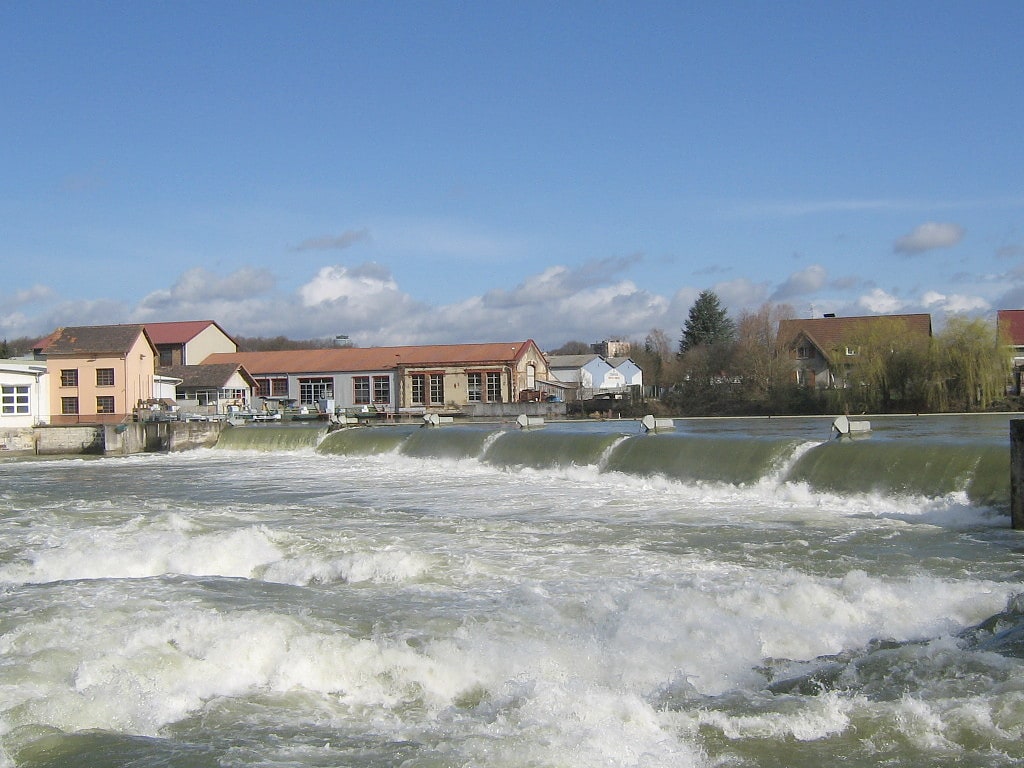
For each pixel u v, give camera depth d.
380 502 26.81
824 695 9.33
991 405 64.00
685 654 10.87
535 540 18.95
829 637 11.41
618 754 8.05
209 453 50.16
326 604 13.25
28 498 28.47
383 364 81.81
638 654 10.82
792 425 56.50
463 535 19.75
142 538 18.75
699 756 8.04
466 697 9.99
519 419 40.94
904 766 7.65
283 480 34.38
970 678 9.46
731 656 10.85
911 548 17.17
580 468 31.44
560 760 7.92
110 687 9.75
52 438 50.94
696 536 19.14
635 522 21.28
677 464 28.23
